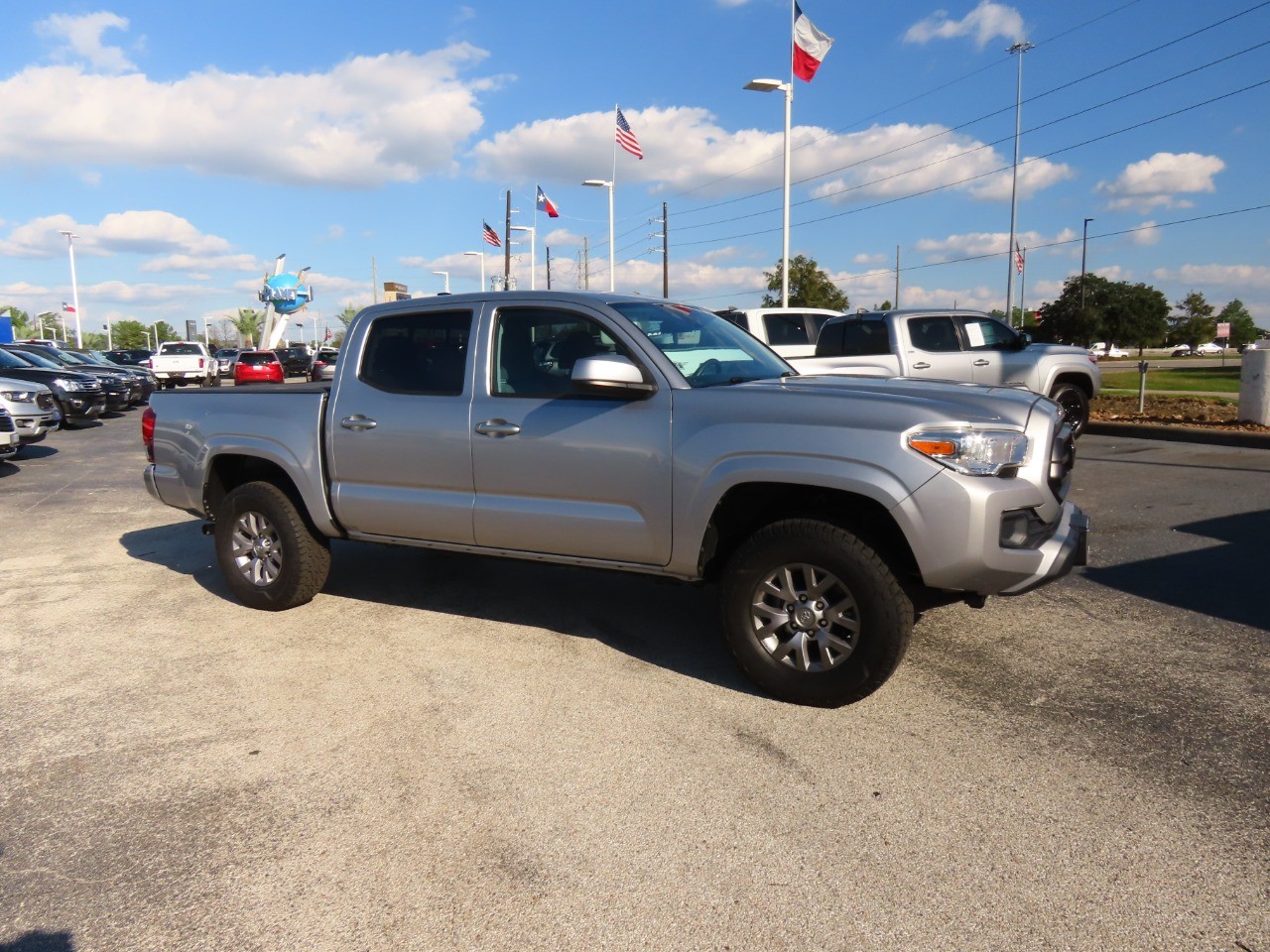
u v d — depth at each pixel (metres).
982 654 4.40
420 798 3.17
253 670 4.43
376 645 4.77
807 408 3.79
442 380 4.77
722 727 3.67
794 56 21.31
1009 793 3.11
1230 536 6.58
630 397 4.12
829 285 35.81
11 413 12.15
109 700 4.10
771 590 3.86
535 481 4.40
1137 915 2.46
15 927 2.52
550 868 2.74
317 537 5.34
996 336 11.41
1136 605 5.12
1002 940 2.38
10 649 4.85
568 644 4.71
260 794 3.22
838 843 2.84
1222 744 3.44
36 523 8.41
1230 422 12.45
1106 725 3.62
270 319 58.25
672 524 4.05
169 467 5.81
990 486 3.53
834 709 3.81
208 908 2.59
